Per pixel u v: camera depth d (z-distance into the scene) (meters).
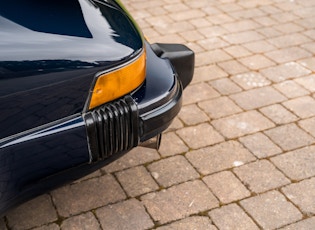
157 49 3.02
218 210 2.70
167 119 2.42
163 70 2.56
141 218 2.63
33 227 2.55
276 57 4.37
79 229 2.55
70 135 2.09
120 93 2.23
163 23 4.94
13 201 2.16
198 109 3.60
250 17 5.14
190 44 4.55
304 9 5.37
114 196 2.77
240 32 4.81
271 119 3.51
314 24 5.03
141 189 2.83
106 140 2.21
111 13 2.40
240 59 4.31
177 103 2.49
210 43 4.58
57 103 2.05
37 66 1.96
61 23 2.12
